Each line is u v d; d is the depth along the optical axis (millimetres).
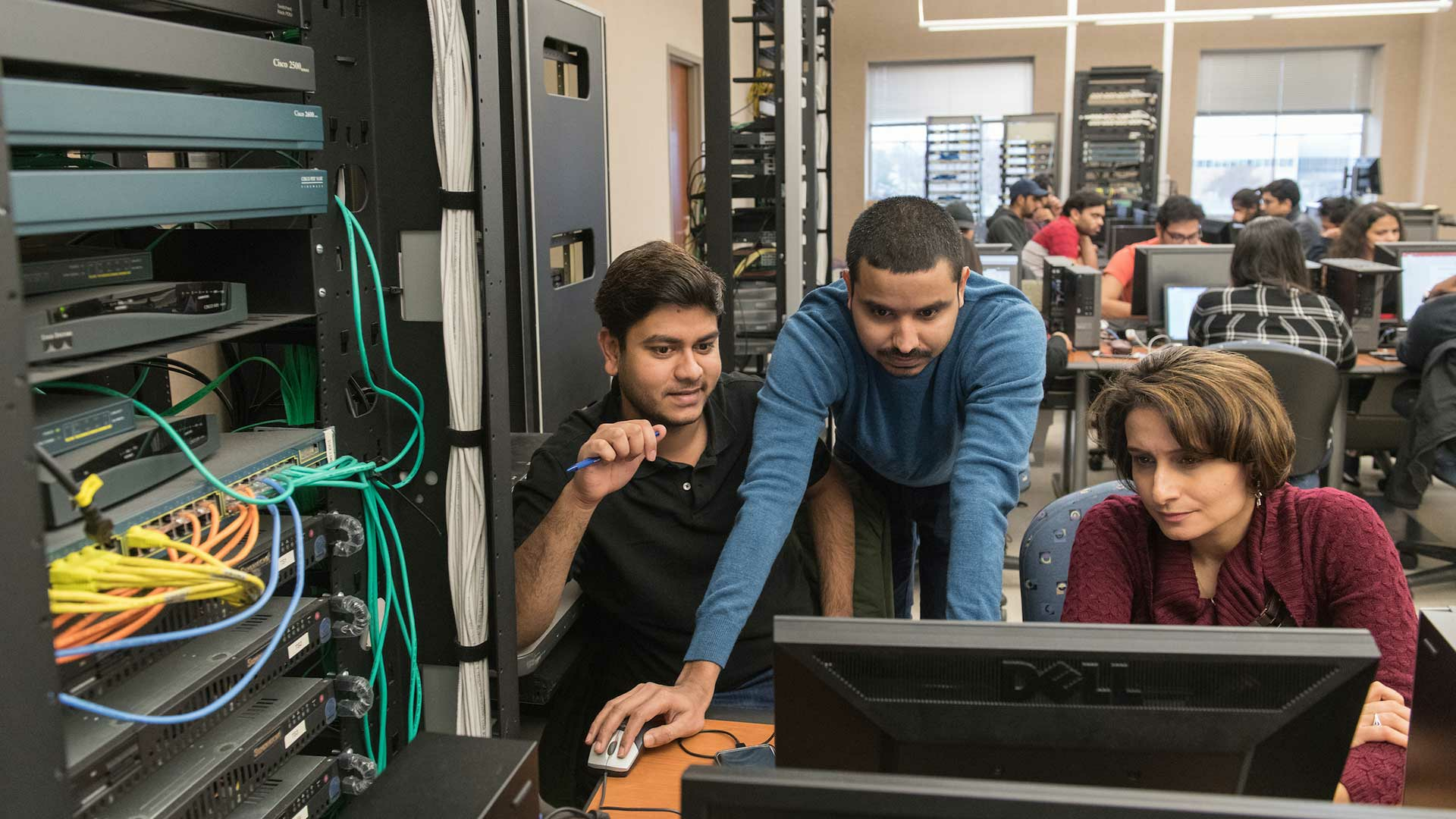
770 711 1413
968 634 815
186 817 848
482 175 1113
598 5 4957
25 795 638
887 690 822
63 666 745
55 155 935
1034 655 799
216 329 961
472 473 1162
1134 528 1319
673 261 1443
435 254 1165
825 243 4250
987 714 811
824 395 1527
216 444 967
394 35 1132
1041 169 9117
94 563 730
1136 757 806
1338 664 777
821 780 607
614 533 1578
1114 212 8555
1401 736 1082
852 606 1700
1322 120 9477
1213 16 6539
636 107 5629
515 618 1243
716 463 1598
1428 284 4250
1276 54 9398
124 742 781
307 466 1049
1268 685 786
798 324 1555
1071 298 4055
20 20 690
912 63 9898
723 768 625
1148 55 9461
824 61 4148
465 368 1139
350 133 1120
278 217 1138
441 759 903
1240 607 1248
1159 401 1147
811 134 3312
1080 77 8922
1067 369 3773
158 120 812
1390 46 9156
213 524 883
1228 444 1137
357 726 1144
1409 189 9375
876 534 1744
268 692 1022
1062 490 4449
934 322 1308
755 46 4102
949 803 588
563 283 2160
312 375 1146
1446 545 3678
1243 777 804
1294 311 3432
